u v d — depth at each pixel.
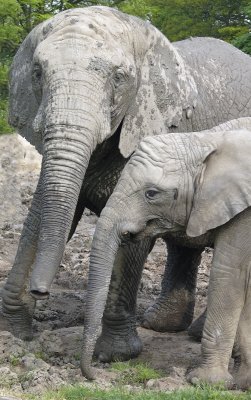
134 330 12.05
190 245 11.60
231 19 47.31
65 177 10.73
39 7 37.12
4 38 34.28
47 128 10.95
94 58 11.25
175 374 10.82
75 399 9.68
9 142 26.38
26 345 11.62
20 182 24.58
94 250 10.30
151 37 12.14
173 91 12.27
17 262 12.36
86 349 10.09
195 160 10.60
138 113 11.86
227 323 10.59
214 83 13.55
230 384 10.49
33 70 11.56
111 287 11.83
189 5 47.75
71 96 11.04
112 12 11.91
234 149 10.60
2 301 12.46
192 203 10.59
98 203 12.34
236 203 10.41
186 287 13.81
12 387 10.12
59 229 10.64
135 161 10.57
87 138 10.93
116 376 10.84
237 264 10.55
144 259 11.97
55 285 16.36
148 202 10.48
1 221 21.88
